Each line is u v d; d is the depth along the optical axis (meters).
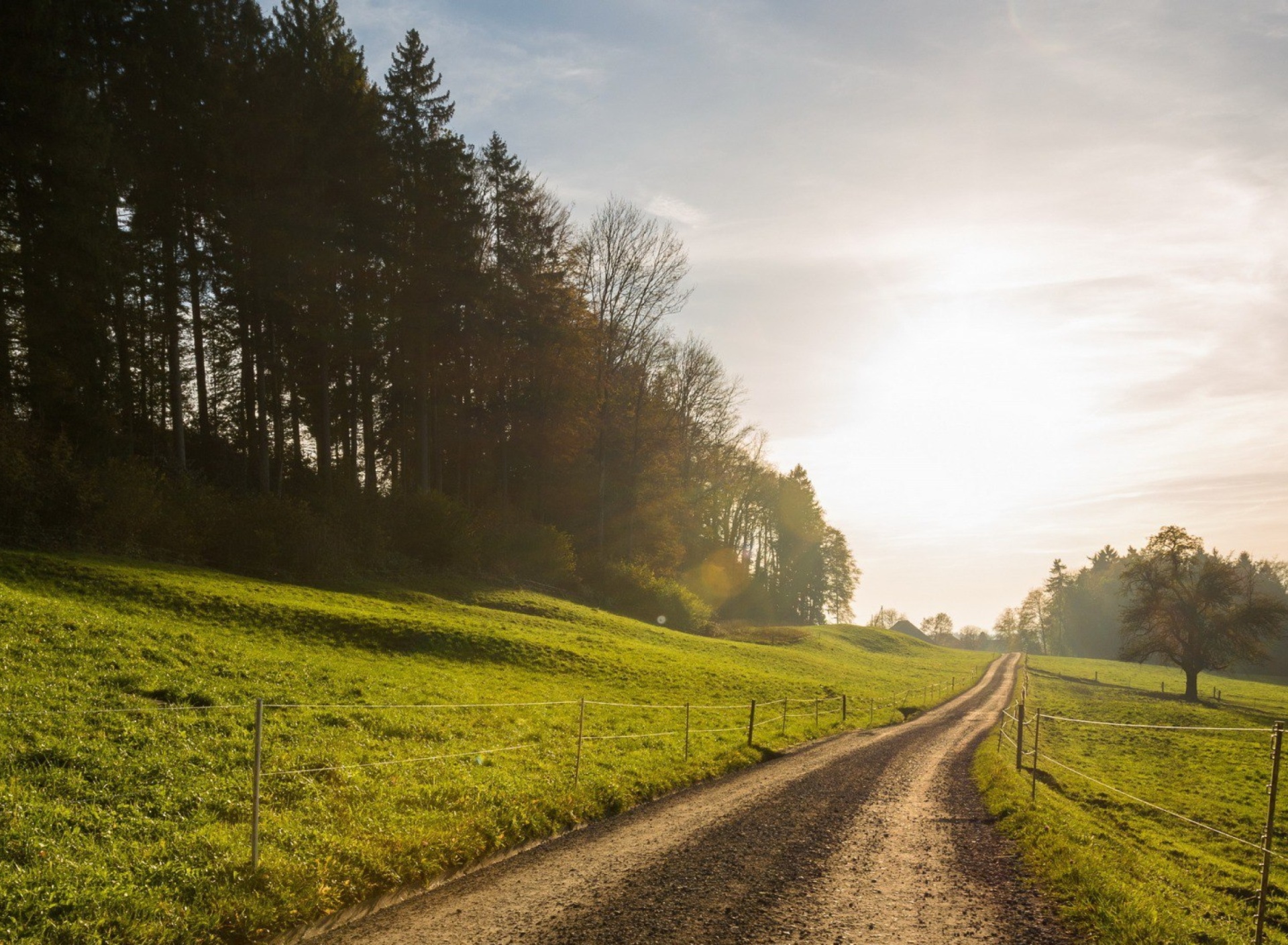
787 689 42.06
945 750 28.25
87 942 6.92
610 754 19.06
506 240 60.69
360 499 47.19
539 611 46.69
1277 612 77.12
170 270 41.75
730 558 101.25
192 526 35.94
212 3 45.94
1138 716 55.38
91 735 12.49
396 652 28.56
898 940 8.25
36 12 30.36
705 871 10.73
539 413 63.44
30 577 24.17
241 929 7.77
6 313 33.38
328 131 47.38
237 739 13.89
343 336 46.00
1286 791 27.84
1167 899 10.70
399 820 11.48
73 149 31.33
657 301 65.88
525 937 8.06
